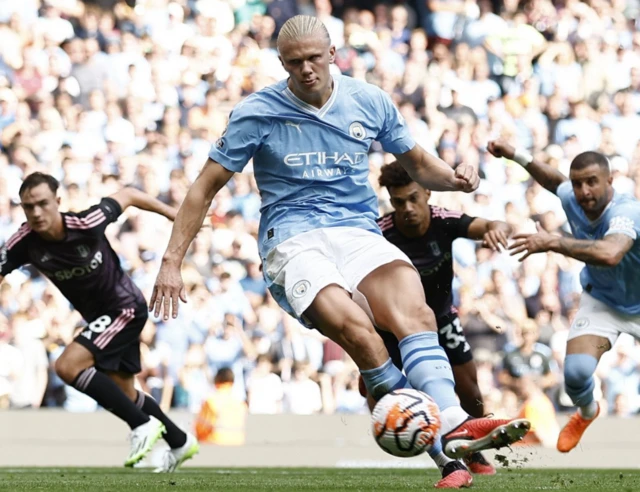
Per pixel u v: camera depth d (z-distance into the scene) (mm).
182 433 28375
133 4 55812
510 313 50281
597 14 63031
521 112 59250
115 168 50750
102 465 36812
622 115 60969
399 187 23188
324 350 46969
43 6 53156
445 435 14656
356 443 42156
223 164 16453
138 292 27812
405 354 15625
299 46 16000
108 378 27000
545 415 45469
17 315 43281
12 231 47625
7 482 20000
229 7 57719
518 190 56219
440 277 24375
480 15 61188
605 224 24234
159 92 53438
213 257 48219
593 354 25500
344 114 16688
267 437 40781
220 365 45594
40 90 51125
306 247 16422
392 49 59125
